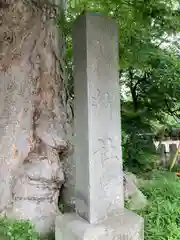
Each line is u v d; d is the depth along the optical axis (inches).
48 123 148.1
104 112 115.0
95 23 114.2
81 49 116.6
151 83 242.4
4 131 143.6
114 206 115.6
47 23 156.7
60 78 158.6
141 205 144.0
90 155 110.7
